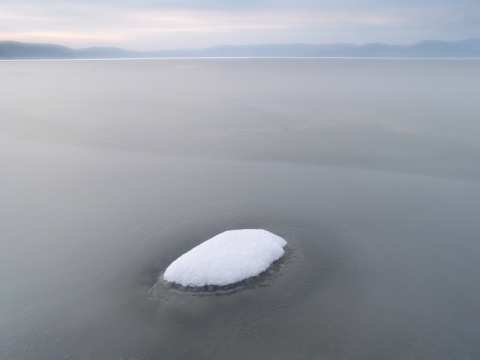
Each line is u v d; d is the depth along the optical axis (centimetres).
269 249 2003
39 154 3984
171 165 3612
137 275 1981
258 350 1538
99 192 3006
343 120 5259
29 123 5288
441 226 2405
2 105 6581
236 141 4369
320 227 2391
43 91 8288
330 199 2805
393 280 1912
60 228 2464
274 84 9194
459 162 3562
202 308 1741
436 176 3234
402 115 5534
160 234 2350
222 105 6481
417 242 2231
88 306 1792
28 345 1597
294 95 7462
